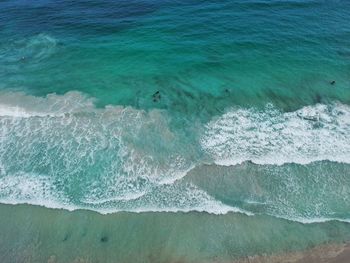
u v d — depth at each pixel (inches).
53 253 688.4
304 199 772.0
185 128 924.0
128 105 991.0
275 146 878.4
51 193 786.2
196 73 1108.5
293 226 725.3
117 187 792.9
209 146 876.0
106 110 974.4
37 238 713.6
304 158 850.1
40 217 745.6
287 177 812.6
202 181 801.6
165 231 719.7
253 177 810.8
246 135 906.7
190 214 744.3
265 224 729.0
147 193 780.6
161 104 994.7
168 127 925.2
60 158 855.7
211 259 676.1
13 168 836.6
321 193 783.1
